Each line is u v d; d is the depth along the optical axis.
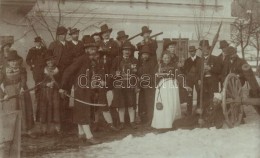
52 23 11.24
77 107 6.80
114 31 12.07
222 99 7.79
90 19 11.74
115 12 12.13
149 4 12.59
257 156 5.61
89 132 6.88
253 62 14.41
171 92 7.71
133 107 8.23
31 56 8.81
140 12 12.45
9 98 7.01
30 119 7.39
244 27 14.67
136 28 12.33
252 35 14.63
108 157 5.80
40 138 7.24
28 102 7.40
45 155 5.98
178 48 12.78
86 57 6.98
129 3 12.33
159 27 12.64
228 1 13.64
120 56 8.37
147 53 8.45
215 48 13.50
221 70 8.80
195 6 13.20
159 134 7.34
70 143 6.81
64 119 8.45
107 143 6.74
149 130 7.94
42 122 7.52
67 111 8.62
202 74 8.12
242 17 15.59
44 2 11.18
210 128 7.72
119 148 6.36
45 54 8.03
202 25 13.23
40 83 7.43
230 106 7.98
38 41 8.89
